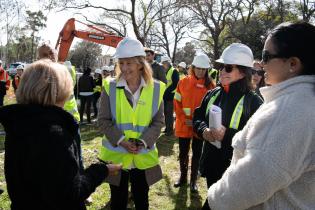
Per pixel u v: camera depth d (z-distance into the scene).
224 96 3.16
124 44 3.14
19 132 1.72
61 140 1.71
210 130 2.85
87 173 2.00
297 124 1.41
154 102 3.29
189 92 5.01
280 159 1.40
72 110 4.01
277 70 1.63
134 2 23.77
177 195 5.04
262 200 1.46
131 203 4.65
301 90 1.50
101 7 23.97
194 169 5.08
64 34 13.23
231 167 1.61
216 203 1.61
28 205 1.73
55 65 1.92
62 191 1.66
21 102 1.85
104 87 3.30
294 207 1.52
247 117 3.02
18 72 13.66
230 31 36.12
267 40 1.66
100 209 4.46
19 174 1.73
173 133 9.12
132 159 3.25
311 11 32.47
